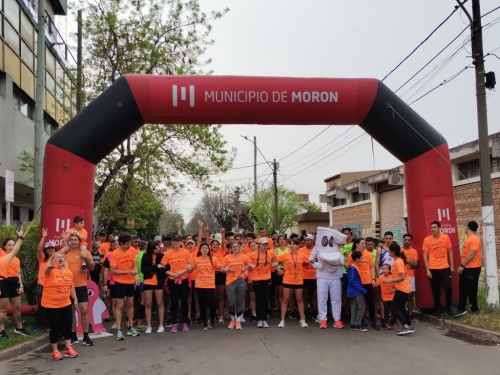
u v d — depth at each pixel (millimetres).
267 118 10789
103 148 10508
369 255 10016
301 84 10711
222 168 18875
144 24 17281
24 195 20531
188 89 10359
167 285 11133
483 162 10398
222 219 49906
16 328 9234
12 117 15875
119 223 19609
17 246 7066
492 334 8594
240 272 10156
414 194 11164
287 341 8688
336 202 29469
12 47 16109
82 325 8992
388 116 10945
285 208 41000
